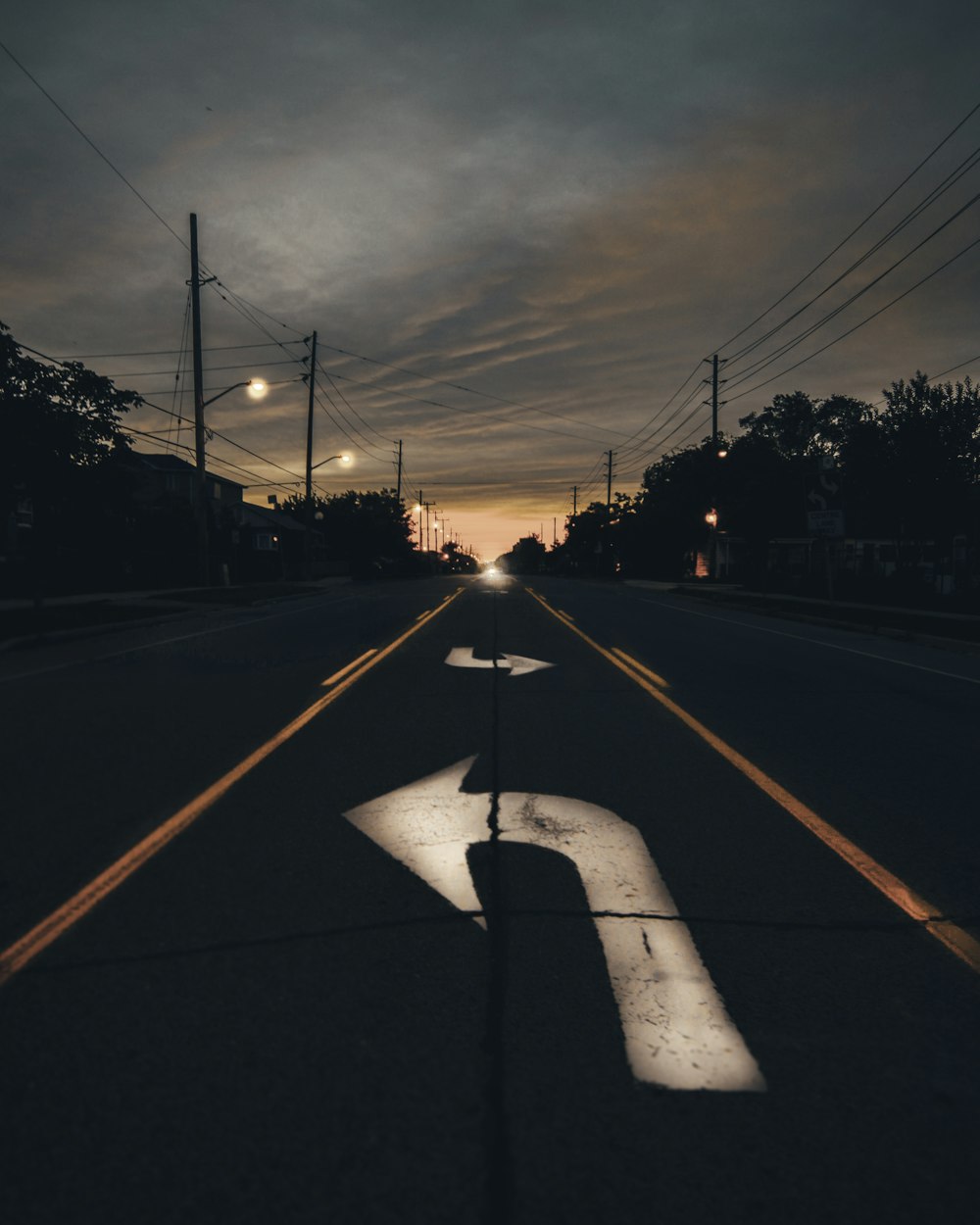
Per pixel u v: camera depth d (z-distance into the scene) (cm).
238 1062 271
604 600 3409
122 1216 209
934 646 1706
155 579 3434
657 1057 276
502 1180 221
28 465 2009
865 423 2878
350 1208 211
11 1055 274
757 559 4531
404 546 9169
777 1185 221
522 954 348
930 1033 294
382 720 853
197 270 3131
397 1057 274
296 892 412
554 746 745
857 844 495
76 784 610
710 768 673
